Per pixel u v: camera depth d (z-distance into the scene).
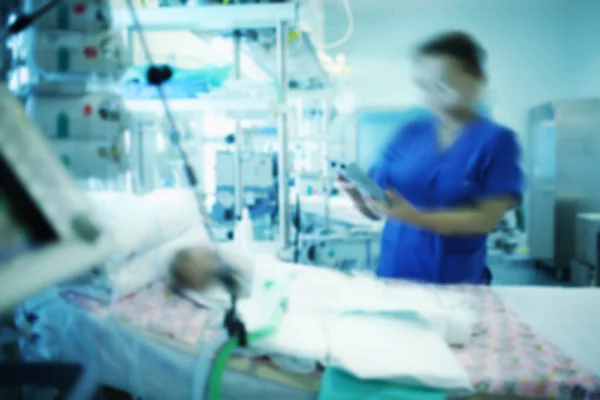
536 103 5.16
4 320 0.93
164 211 1.26
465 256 1.57
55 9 0.87
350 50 5.30
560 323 1.15
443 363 0.83
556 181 4.28
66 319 0.96
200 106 1.61
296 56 1.99
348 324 0.95
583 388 0.81
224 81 1.74
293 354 0.84
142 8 1.48
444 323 0.97
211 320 0.99
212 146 2.15
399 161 1.71
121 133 0.98
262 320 0.93
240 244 1.77
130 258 1.12
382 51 5.27
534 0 4.83
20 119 0.53
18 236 0.48
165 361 0.90
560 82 5.12
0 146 0.49
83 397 0.68
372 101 5.28
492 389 0.81
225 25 1.58
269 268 1.27
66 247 0.48
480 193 1.53
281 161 1.66
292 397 0.85
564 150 4.26
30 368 0.71
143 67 1.57
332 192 3.68
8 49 0.92
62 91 0.89
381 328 0.94
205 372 0.86
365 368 0.80
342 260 2.49
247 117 2.11
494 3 4.93
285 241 1.70
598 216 3.94
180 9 1.48
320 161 2.82
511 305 1.27
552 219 4.36
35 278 0.43
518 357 0.92
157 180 1.80
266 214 2.12
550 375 0.84
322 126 2.81
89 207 0.53
